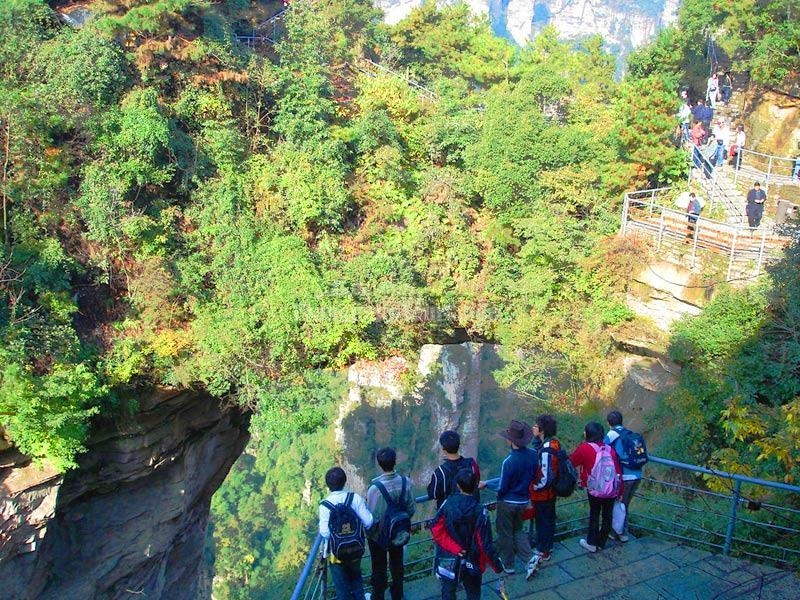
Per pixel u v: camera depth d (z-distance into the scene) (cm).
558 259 1730
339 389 5744
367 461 5597
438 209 1891
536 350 1759
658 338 1600
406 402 5459
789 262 1309
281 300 1596
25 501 1288
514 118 1886
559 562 746
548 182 1820
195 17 1838
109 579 1636
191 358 1553
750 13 2114
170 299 1614
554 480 694
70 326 1409
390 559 645
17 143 1443
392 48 2967
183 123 1800
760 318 1387
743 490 980
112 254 1586
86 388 1318
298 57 1953
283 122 1845
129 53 1695
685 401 1431
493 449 5150
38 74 1609
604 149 1888
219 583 5606
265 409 1547
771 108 2141
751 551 806
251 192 1775
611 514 757
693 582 704
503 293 1822
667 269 1608
